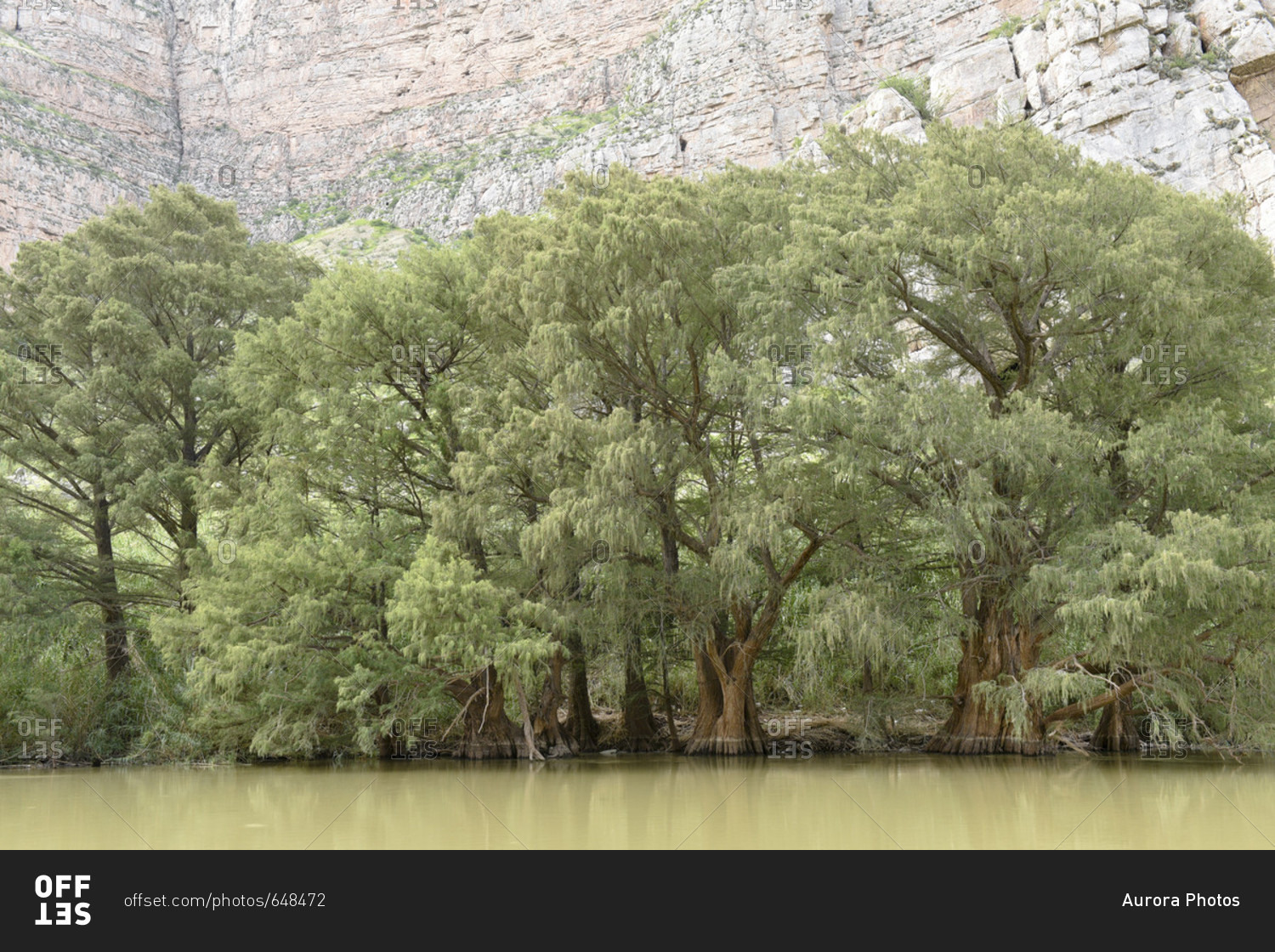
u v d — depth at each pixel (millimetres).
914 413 18016
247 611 20938
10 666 25156
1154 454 18031
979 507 18203
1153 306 18031
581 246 20750
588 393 21438
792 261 19203
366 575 21125
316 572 20703
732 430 23047
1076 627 21469
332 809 13547
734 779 17250
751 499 20266
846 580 20969
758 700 30094
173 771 21656
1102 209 19406
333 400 22203
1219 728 21391
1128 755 22359
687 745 24703
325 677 21344
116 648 26750
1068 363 21469
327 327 22703
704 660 24297
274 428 23844
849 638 19750
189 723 24031
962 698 22844
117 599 26562
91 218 27453
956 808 13062
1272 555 17141
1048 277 18969
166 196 29266
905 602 20969
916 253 19625
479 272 23906
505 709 24438
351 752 24328
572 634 22562
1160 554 16469
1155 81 58344
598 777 18078
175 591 26703
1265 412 19875
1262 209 53156
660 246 20547
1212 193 54531
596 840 10469
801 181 22719
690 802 13891
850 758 22188
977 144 20141
